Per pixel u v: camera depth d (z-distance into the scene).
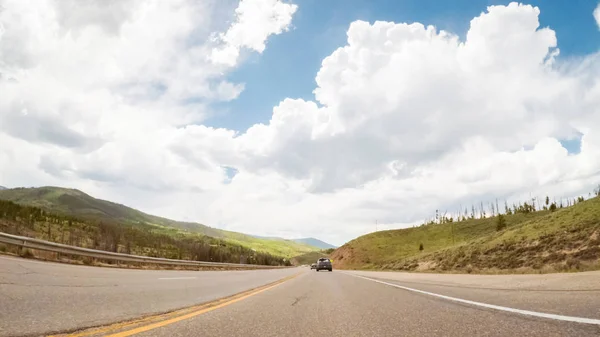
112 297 7.13
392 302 7.61
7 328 3.75
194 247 109.06
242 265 54.22
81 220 121.38
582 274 13.93
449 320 4.93
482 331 4.04
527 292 8.59
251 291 11.02
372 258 139.25
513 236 48.97
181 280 14.80
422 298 8.26
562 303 6.11
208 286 12.49
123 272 17.22
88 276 12.05
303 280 18.91
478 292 9.38
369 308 6.64
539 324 4.27
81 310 5.27
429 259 66.62
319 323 4.95
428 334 4.01
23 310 4.88
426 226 169.00
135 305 6.30
